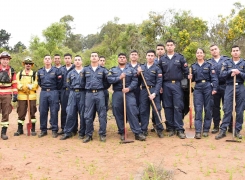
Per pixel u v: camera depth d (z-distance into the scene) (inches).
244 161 221.8
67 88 320.8
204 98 291.9
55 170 211.8
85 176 201.0
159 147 261.7
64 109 323.3
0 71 299.6
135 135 289.0
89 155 245.0
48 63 310.2
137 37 911.0
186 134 299.1
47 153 250.1
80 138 299.6
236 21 869.2
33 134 317.1
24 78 312.8
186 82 293.3
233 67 281.6
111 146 270.5
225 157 230.8
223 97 304.3
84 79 288.8
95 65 285.9
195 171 204.5
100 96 284.2
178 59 289.4
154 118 323.6
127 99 286.4
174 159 229.0
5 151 253.8
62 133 323.0
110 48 1261.1
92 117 287.7
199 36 833.5
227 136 290.7
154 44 818.2
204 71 287.9
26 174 205.0
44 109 310.2
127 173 204.1
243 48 868.0
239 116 283.9
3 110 301.6
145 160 228.8
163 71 295.1
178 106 291.6
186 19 837.8
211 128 332.2
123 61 287.6
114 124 369.4
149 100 297.0
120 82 287.7
